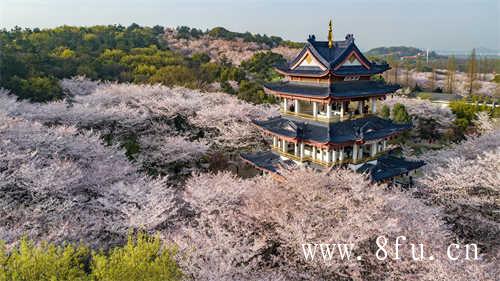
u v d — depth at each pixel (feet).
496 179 99.50
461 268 65.10
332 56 107.76
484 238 97.91
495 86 400.26
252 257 76.79
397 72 507.71
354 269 69.72
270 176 112.37
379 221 76.28
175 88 239.50
